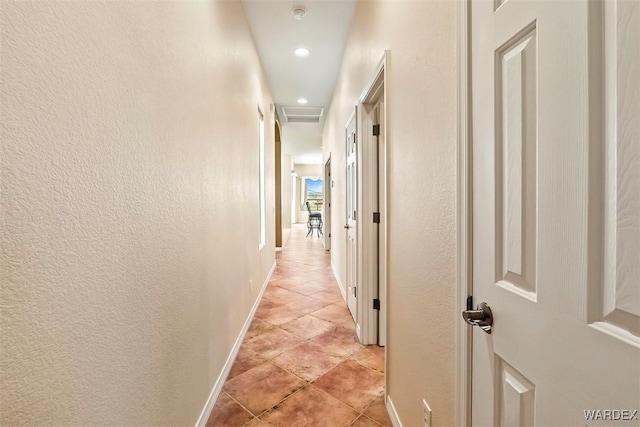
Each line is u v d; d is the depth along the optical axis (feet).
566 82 1.82
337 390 6.12
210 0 5.50
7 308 1.77
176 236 4.08
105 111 2.62
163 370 3.70
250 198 9.62
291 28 9.80
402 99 4.78
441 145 3.46
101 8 2.56
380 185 8.00
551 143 1.94
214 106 5.76
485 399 2.65
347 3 8.61
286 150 34.63
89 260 2.43
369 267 8.11
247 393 6.02
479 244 2.75
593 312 1.67
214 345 5.74
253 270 10.21
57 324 2.11
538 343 2.05
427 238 3.87
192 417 4.62
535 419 2.08
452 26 3.19
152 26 3.43
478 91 2.74
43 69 2.00
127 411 2.94
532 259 2.13
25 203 1.87
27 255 1.89
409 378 4.50
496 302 2.51
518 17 2.22
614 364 1.56
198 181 4.89
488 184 2.61
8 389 1.77
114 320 2.74
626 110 1.52
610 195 1.60
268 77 13.74
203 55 5.12
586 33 1.69
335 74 13.39
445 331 3.39
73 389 2.26
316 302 11.53
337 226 14.15
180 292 4.19
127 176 2.95
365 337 8.08
